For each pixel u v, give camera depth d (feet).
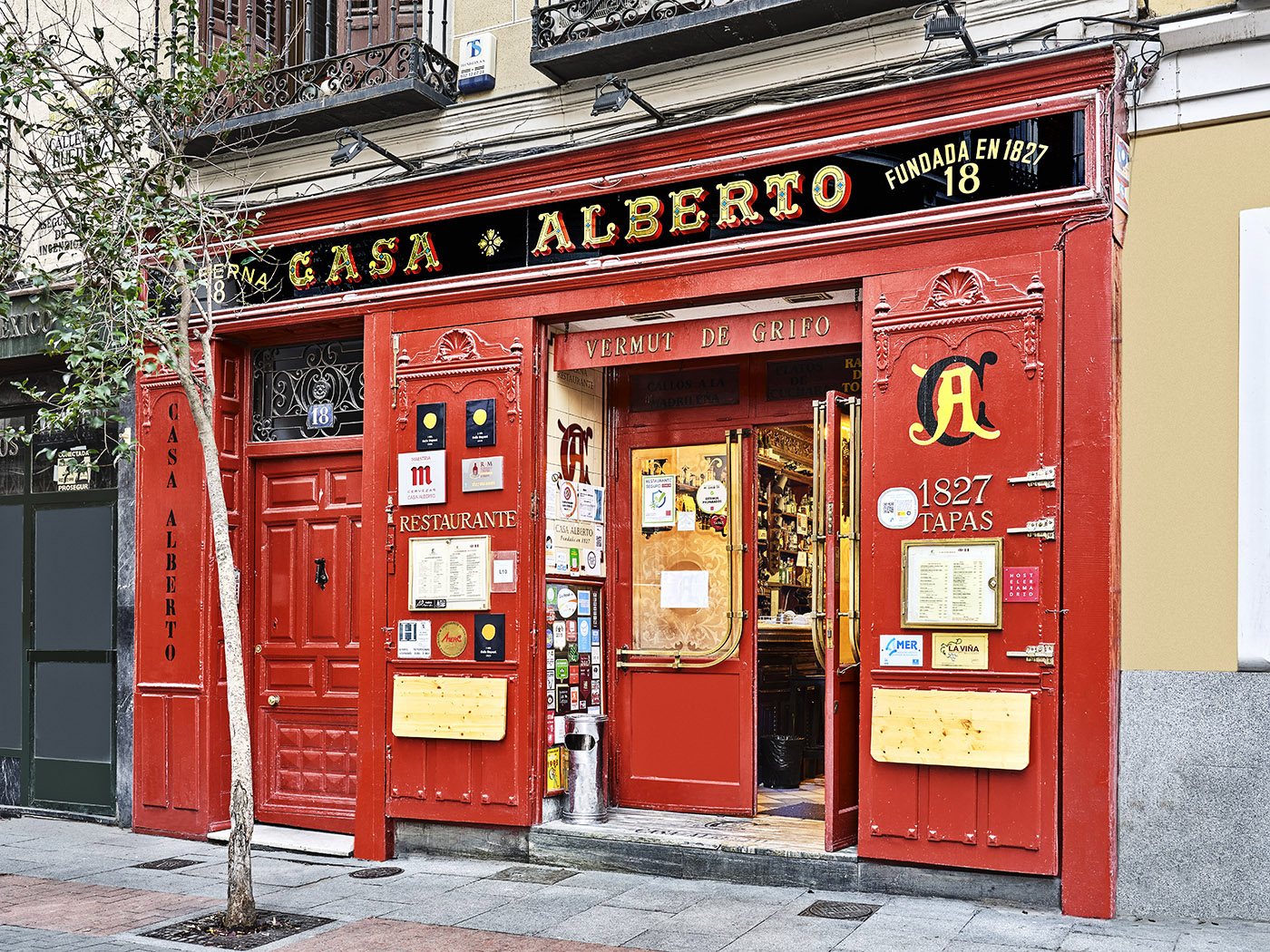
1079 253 19.17
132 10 29.22
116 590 28.37
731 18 21.33
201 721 26.55
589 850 22.61
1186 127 19.49
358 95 24.81
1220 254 19.20
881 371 20.58
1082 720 18.75
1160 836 18.78
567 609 24.67
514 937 18.34
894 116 20.53
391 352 25.07
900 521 20.27
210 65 24.04
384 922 19.38
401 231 25.04
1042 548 19.13
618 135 23.39
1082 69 19.06
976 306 19.80
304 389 27.45
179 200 21.98
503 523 23.65
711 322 23.22
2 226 26.50
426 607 24.18
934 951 16.98
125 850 25.45
